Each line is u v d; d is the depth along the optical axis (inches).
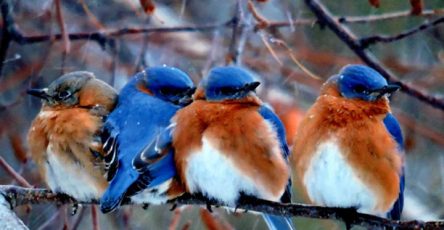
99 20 637.3
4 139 605.3
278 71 605.3
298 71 613.9
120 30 581.3
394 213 447.8
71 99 462.3
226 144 427.8
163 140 429.1
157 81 454.3
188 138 427.5
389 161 424.8
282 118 570.3
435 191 645.3
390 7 662.5
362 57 573.9
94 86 464.4
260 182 430.0
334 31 576.1
